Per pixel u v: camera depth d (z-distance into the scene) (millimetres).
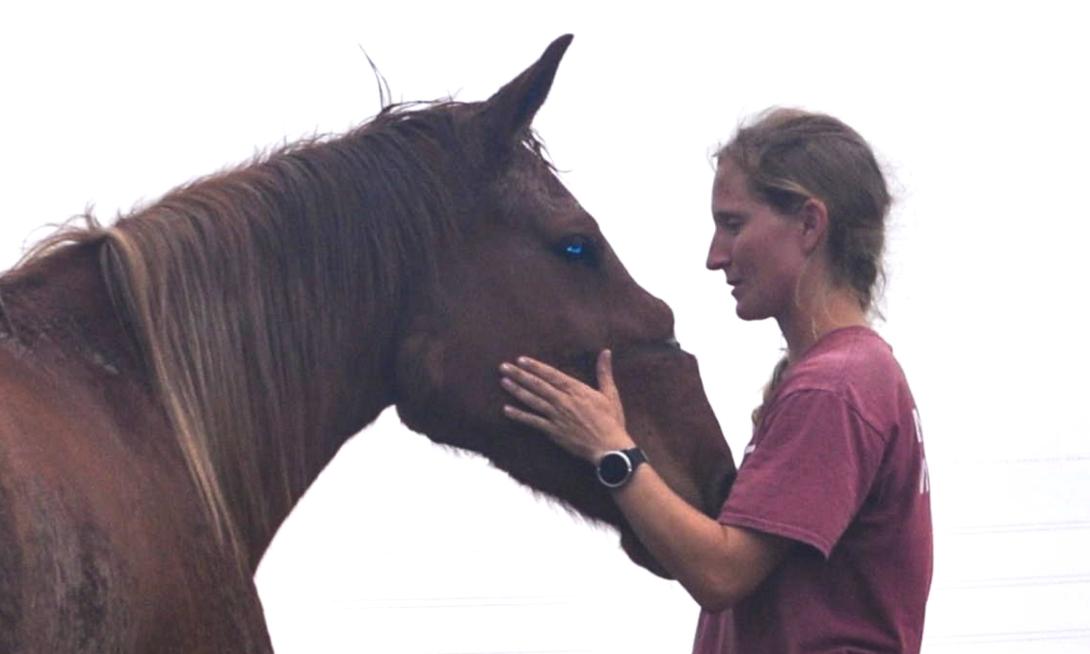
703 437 4191
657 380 4176
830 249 3943
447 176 4113
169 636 3236
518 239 4121
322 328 3953
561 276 4133
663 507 3828
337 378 4004
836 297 3961
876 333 3943
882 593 3807
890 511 3832
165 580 3236
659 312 4238
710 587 3736
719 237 4051
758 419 4129
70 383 3398
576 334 4105
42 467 2990
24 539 2818
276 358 3873
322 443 4027
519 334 4078
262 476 3852
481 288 4082
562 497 4211
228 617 3473
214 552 3488
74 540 2963
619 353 4152
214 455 3707
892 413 3811
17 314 3488
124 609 3061
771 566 3777
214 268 3791
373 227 4027
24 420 3072
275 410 3861
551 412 4016
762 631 3877
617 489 3920
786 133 3965
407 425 4227
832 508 3691
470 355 4066
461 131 4152
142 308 3621
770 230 3941
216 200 3879
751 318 4035
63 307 3564
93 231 3730
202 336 3736
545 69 4082
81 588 2945
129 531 3164
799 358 3986
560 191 4215
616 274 4215
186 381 3668
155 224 3764
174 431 3570
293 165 4020
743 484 3777
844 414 3734
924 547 3883
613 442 3959
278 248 3906
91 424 3322
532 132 4258
